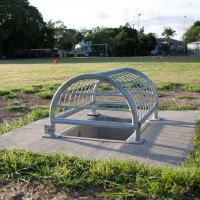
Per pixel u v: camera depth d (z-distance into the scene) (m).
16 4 68.06
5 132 6.41
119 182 3.88
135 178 3.91
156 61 37.81
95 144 5.34
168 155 4.78
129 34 78.94
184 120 6.85
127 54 73.31
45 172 4.13
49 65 33.66
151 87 6.91
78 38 92.94
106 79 5.36
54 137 5.73
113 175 3.98
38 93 11.38
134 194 3.57
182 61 37.34
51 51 79.69
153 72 20.84
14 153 4.83
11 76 19.94
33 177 4.11
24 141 5.61
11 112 8.52
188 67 25.80
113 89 12.23
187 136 5.71
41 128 6.45
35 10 72.69
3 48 68.56
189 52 85.00
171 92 11.78
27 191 3.82
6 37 64.50
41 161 4.46
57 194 3.73
